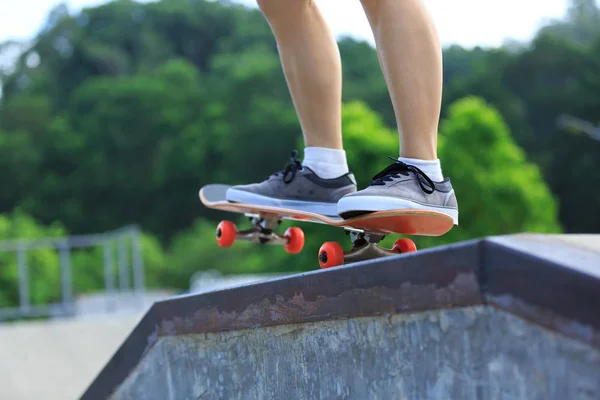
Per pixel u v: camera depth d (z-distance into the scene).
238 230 2.44
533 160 48.66
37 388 6.23
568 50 53.53
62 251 9.47
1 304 20.86
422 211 1.85
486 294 1.15
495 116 26.66
